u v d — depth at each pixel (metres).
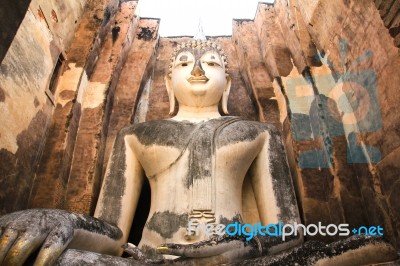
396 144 3.65
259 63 5.83
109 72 5.41
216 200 3.50
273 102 5.34
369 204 4.02
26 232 2.20
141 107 5.72
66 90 4.86
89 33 5.39
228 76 4.99
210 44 4.93
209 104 4.59
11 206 3.70
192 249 2.52
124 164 3.92
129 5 6.25
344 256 2.35
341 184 4.15
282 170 3.83
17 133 3.85
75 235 2.55
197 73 4.52
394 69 3.62
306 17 5.11
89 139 4.79
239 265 2.35
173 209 3.47
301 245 2.44
